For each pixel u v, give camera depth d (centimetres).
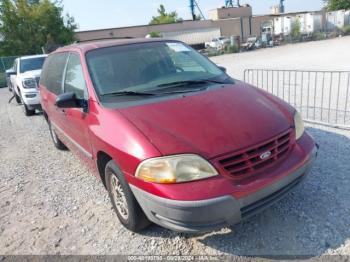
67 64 421
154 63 373
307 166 288
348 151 432
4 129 830
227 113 285
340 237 272
